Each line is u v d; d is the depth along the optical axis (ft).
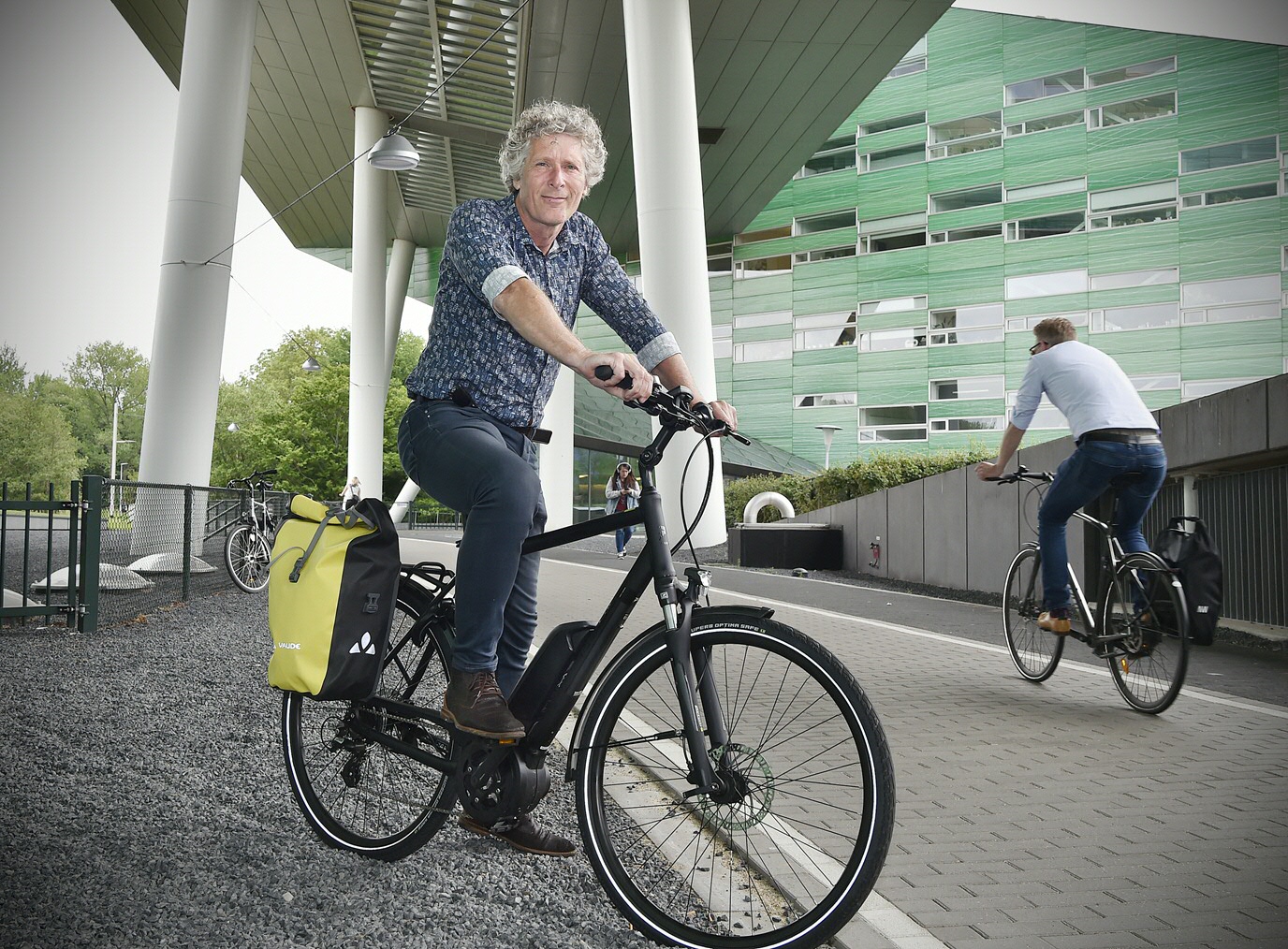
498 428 8.70
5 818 10.44
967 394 135.54
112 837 9.85
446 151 104.94
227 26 47.80
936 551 40.63
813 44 77.10
